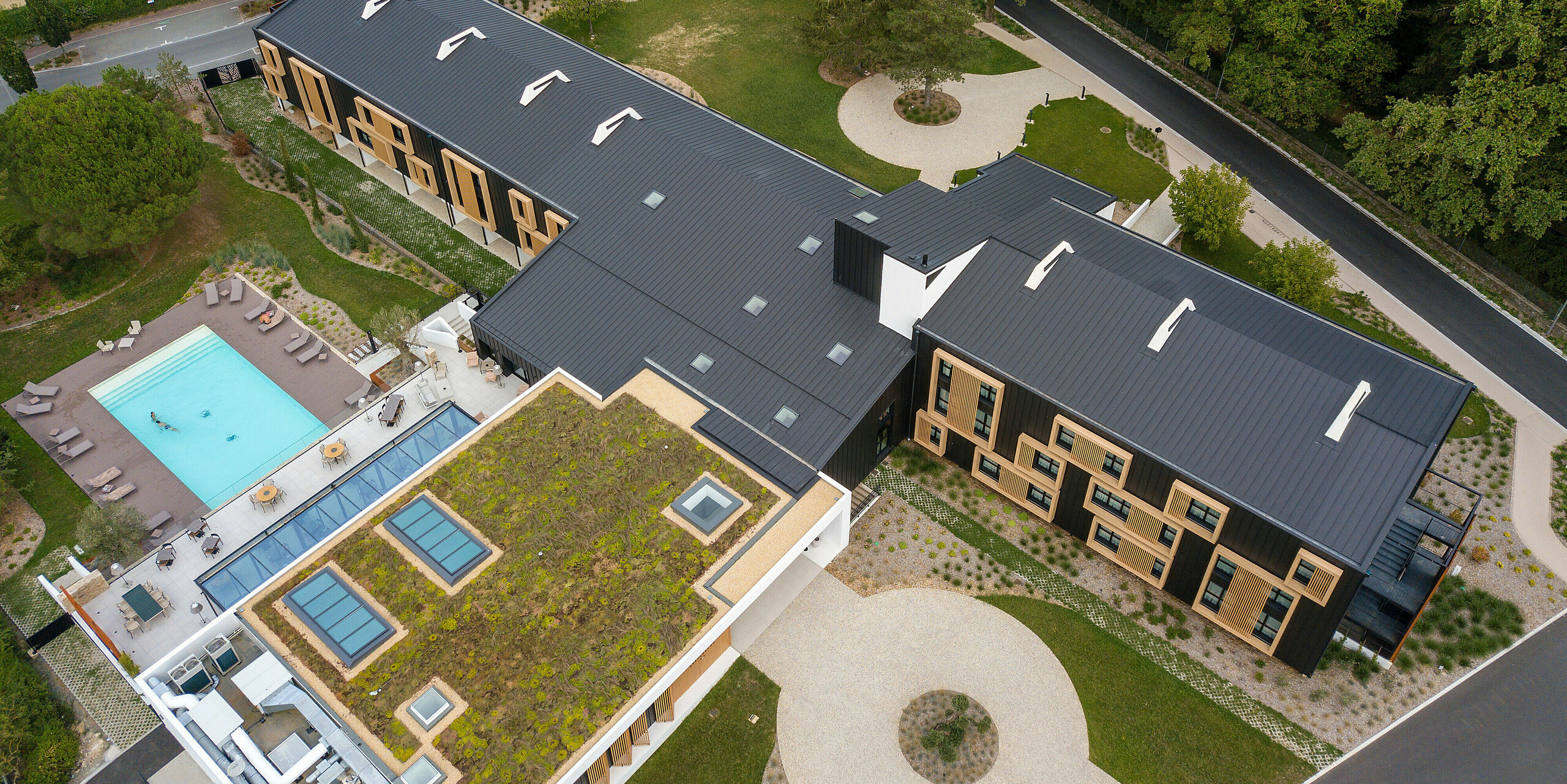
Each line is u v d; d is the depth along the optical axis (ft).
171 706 141.59
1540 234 220.84
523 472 173.27
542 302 208.74
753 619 177.88
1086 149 286.05
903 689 168.66
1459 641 173.58
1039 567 186.29
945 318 183.01
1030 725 164.25
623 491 169.89
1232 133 293.23
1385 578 173.17
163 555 187.11
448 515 166.20
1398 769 158.51
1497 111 220.02
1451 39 251.80
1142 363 169.78
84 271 249.96
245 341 234.58
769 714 165.68
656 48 325.01
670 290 205.16
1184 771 158.92
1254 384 163.12
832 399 184.34
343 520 179.42
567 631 150.30
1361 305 239.09
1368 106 296.10
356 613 152.35
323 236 258.78
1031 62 320.70
